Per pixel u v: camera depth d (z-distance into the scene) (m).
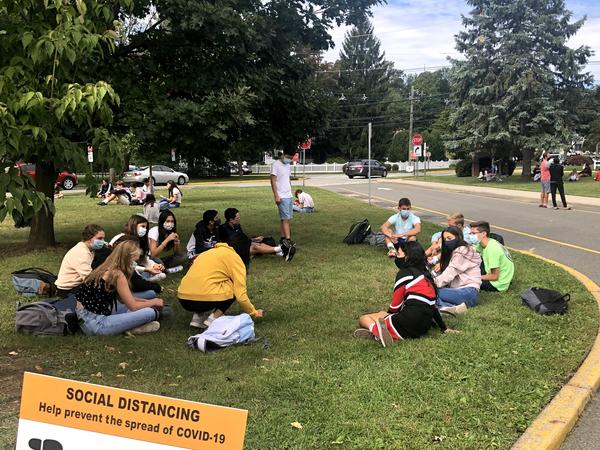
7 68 4.47
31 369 4.45
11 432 3.40
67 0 4.57
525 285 7.31
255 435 3.36
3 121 4.14
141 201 20.28
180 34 8.98
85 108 4.68
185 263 8.62
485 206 19.95
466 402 3.81
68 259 6.38
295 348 4.93
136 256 5.47
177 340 5.21
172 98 9.46
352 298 6.74
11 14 4.68
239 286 5.53
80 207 19.20
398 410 3.69
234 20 8.33
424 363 4.51
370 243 10.59
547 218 15.83
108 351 4.86
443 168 71.69
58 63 4.48
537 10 34.47
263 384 4.09
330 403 3.79
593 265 9.05
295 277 7.89
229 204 20.36
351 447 3.25
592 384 4.19
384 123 77.06
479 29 35.75
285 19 9.90
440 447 3.26
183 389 4.03
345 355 4.72
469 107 35.88
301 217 15.77
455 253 6.53
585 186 27.55
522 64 33.69
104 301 5.27
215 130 9.27
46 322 5.21
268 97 10.21
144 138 9.35
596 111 37.19
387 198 24.38
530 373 4.34
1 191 4.26
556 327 5.49
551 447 3.35
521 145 34.44
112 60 9.18
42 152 5.32
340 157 76.25
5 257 9.33
